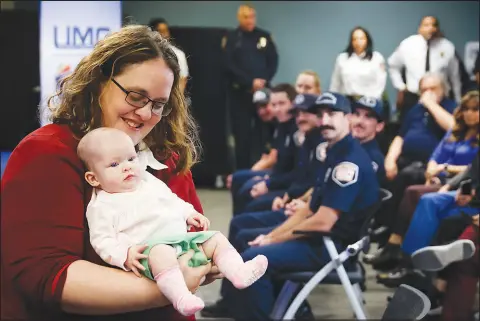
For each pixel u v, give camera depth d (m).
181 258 1.26
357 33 6.16
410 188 4.34
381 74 6.18
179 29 8.16
